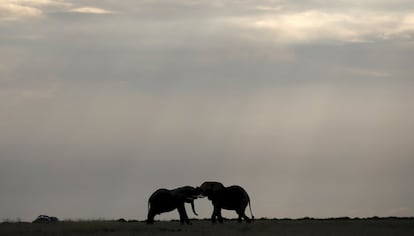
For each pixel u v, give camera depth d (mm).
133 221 105875
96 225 87500
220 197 101750
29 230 82250
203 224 97312
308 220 111938
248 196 103062
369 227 86125
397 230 81000
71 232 80250
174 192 98625
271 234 75812
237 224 95875
